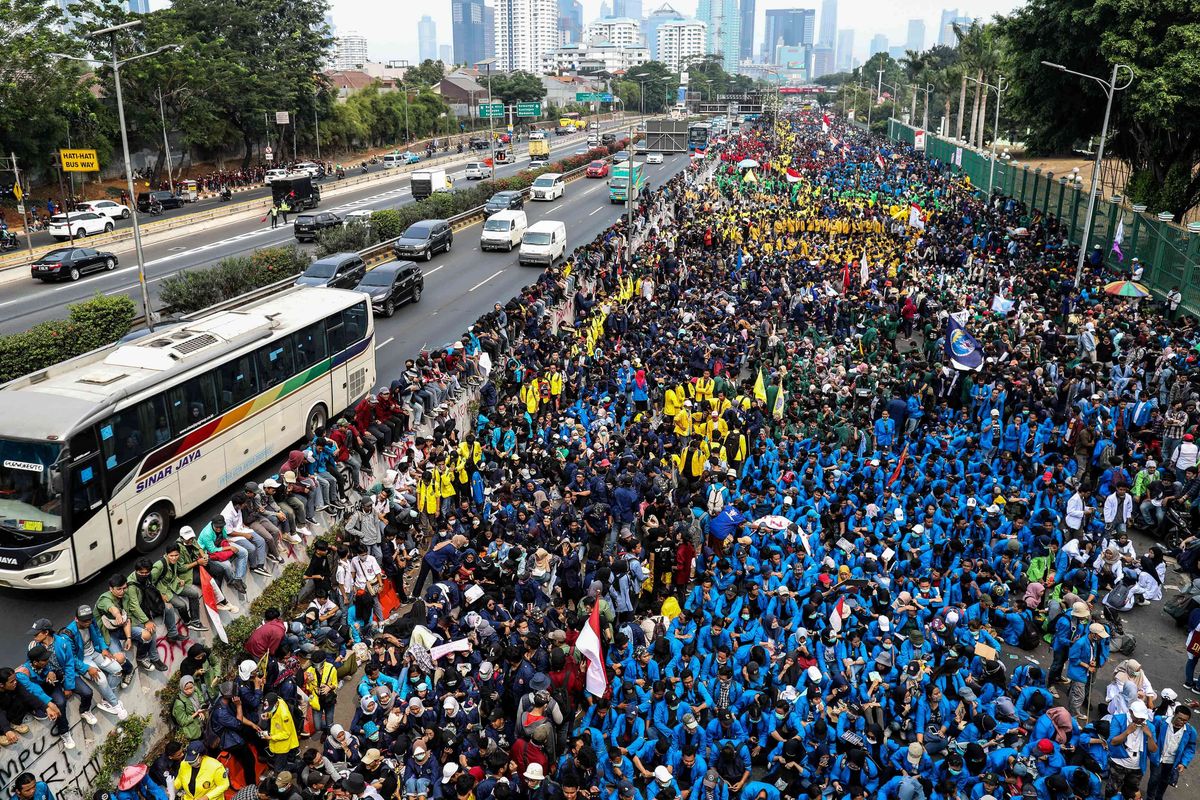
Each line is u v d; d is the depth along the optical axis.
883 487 19.02
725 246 44.47
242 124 82.62
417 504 18.56
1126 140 49.59
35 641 11.14
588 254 39.59
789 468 18.98
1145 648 16.25
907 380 23.47
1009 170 60.91
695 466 20.45
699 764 11.39
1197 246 32.41
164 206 63.94
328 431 23.22
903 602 13.81
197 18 82.44
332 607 14.84
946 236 45.16
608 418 21.83
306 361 22.33
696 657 13.03
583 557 17.06
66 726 11.26
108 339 29.56
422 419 22.38
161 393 16.97
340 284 34.06
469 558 15.05
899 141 115.31
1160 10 38.56
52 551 14.63
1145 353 25.59
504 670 13.02
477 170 80.00
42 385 16.06
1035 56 45.88
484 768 11.30
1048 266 37.81
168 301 33.16
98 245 49.50
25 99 54.31
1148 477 20.06
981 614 15.26
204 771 10.89
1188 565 17.38
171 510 17.41
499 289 39.38
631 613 15.20
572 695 13.11
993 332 28.28
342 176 83.00
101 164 65.81
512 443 20.47
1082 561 16.72
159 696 12.90
